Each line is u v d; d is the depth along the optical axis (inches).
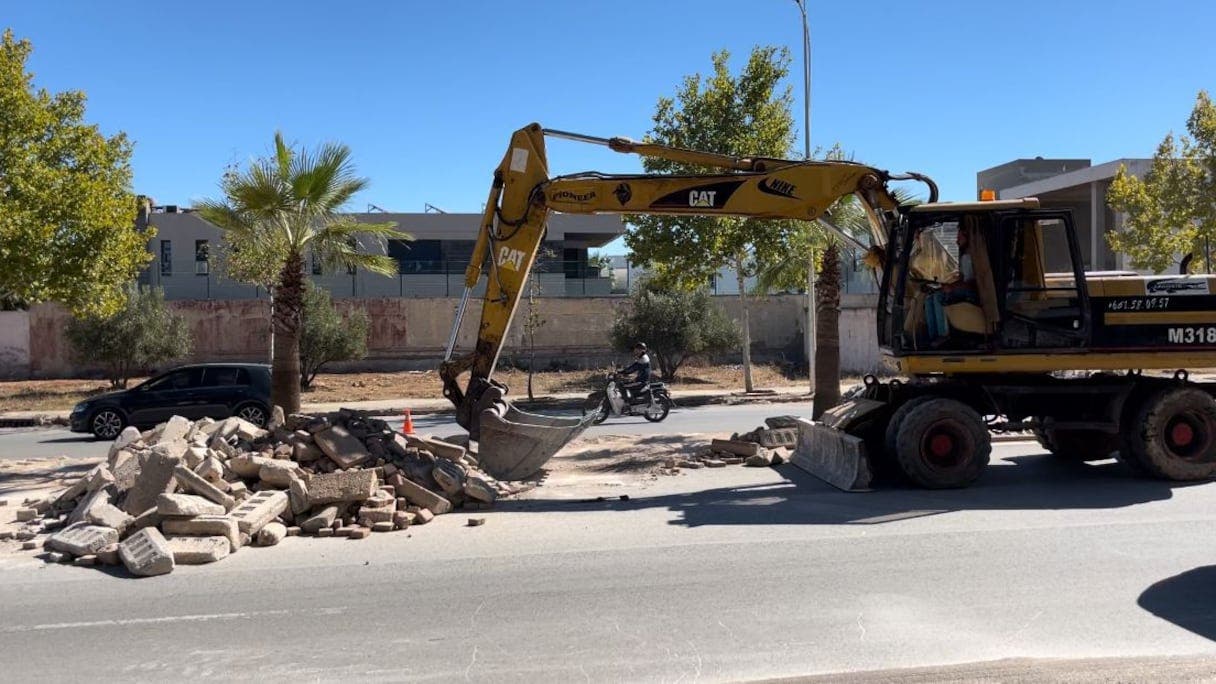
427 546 327.3
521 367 1336.1
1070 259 415.2
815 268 928.9
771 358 1419.8
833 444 450.3
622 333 1273.4
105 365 1234.6
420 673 205.6
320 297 1197.7
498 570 292.0
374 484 366.9
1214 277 420.8
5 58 666.2
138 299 1139.9
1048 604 245.4
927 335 417.7
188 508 321.1
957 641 218.4
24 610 258.7
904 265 418.3
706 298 1291.8
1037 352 411.8
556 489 451.2
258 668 211.2
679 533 339.9
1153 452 416.8
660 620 238.7
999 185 1828.2
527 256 438.0
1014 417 430.0
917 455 408.5
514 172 438.3
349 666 210.8
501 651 218.4
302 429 418.6
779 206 441.1
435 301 1353.3
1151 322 412.5
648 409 811.4
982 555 296.2
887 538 322.3
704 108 888.9
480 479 425.1
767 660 208.4
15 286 652.7
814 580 272.8
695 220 901.8
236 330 1294.3
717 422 819.4
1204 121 983.0
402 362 1343.5
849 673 198.5
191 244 1487.5
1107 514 353.7
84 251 665.6
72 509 381.1
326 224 603.2
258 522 332.8
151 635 235.5
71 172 703.1
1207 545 303.7
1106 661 201.8
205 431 425.4
